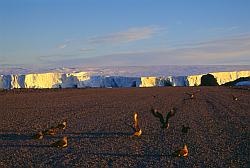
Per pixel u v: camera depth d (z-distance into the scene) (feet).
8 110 137.69
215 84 557.74
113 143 71.92
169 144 70.64
